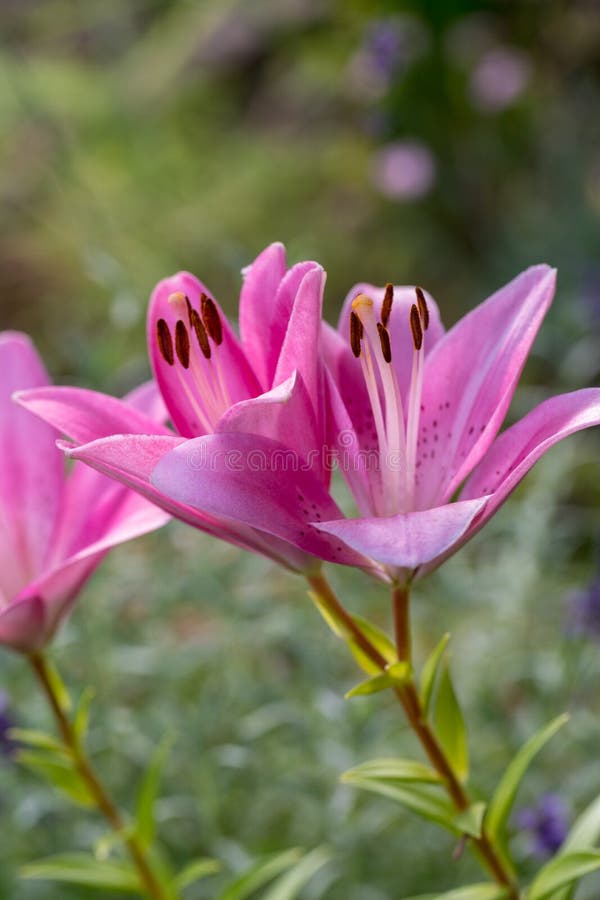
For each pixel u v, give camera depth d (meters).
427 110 3.27
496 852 0.90
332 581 1.35
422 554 0.76
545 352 1.96
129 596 1.35
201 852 1.29
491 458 0.83
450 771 0.87
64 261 2.91
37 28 4.75
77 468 0.92
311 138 3.80
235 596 1.29
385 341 0.82
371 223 3.27
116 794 1.28
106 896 1.22
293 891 1.02
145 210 3.19
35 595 0.88
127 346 2.24
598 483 1.99
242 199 3.38
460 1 3.26
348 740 1.15
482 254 3.08
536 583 1.41
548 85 3.57
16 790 1.22
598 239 2.71
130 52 4.64
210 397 0.82
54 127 2.60
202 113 4.07
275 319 0.81
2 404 0.94
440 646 0.86
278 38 4.13
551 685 1.20
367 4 3.62
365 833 1.19
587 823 0.93
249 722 1.22
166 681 1.33
